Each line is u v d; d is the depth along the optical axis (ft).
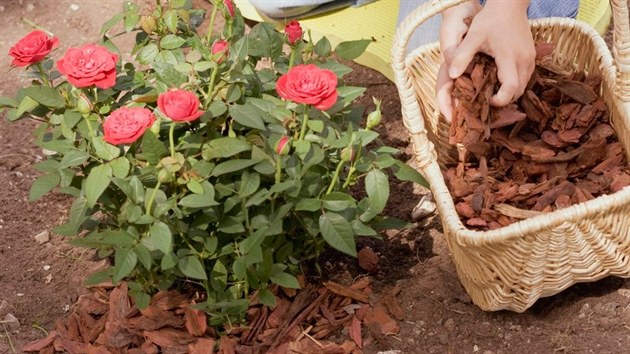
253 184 5.39
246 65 5.75
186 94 5.10
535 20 6.23
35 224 6.50
